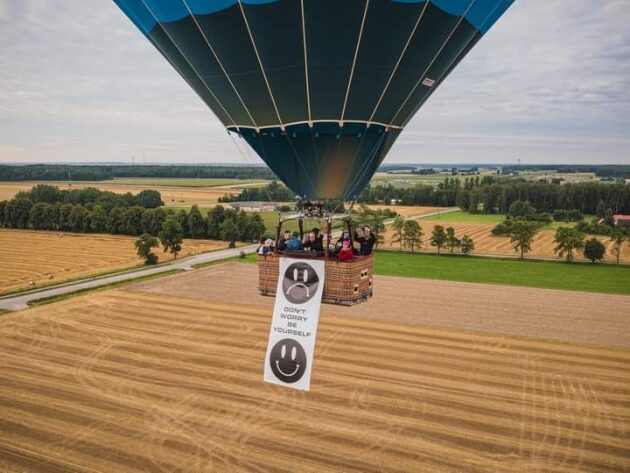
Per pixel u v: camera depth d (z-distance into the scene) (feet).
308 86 43.47
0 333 109.50
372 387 82.33
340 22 40.50
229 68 44.83
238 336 108.78
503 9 46.42
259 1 40.55
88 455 61.93
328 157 46.39
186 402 76.43
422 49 44.04
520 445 65.00
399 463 60.75
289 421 70.69
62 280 168.86
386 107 45.65
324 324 118.93
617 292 157.79
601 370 91.45
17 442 64.64
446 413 73.46
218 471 59.06
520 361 95.76
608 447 64.75
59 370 88.63
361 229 42.50
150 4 45.32
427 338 109.29
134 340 105.40
